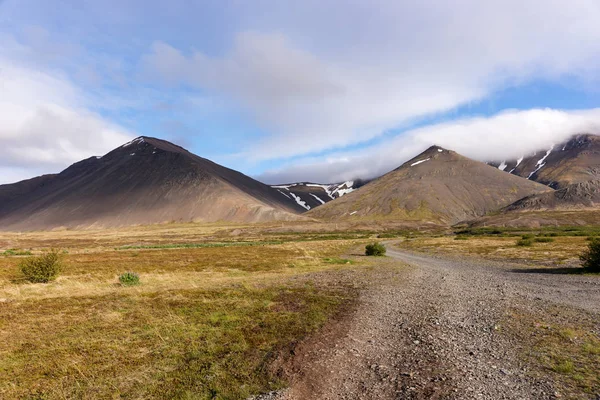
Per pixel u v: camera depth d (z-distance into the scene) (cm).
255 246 8338
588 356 1085
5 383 945
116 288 2431
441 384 918
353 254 6278
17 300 1992
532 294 2184
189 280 2855
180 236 17900
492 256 5228
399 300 2056
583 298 2022
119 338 1327
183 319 1584
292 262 4538
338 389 914
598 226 16225
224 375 1005
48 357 1137
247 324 1512
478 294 2231
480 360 1088
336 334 1384
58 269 2912
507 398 830
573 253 4734
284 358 1128
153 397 881
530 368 1007
